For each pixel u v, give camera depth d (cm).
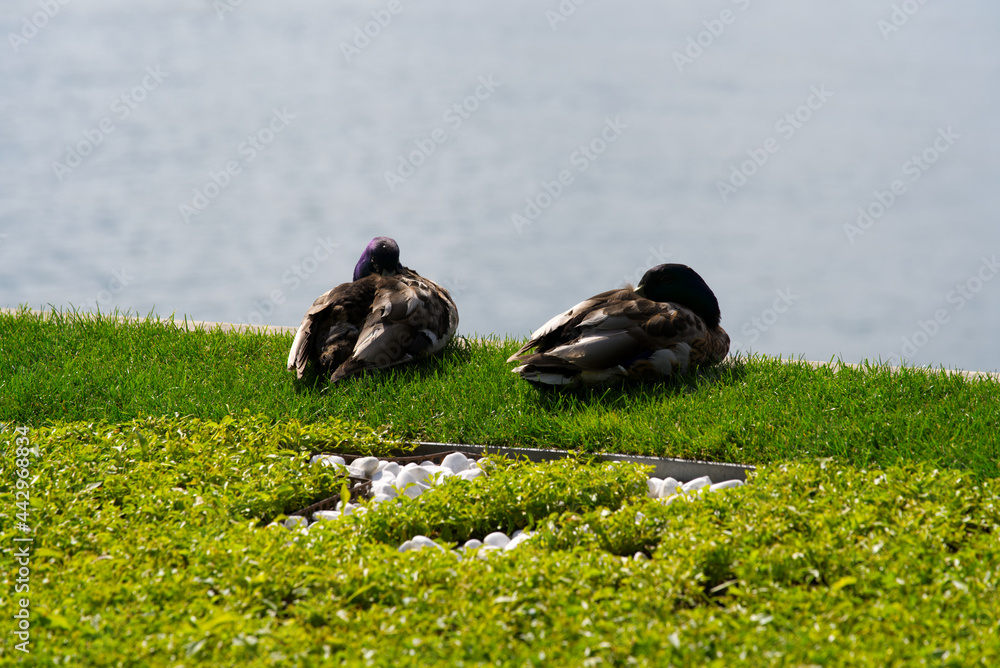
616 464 830
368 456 949
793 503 710
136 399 1098
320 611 570
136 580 618
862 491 732
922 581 596
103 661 514
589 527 704
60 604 580
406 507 750
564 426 1006
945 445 888
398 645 532
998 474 822
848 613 555
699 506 720
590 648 520
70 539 684
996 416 954
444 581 608
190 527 708
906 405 1016
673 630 541
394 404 1089
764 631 534
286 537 671
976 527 696
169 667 512
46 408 1088
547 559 624
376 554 647
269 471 834
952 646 517
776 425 966
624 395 1070
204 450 894
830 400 1044
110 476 810
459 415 1060
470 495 774
